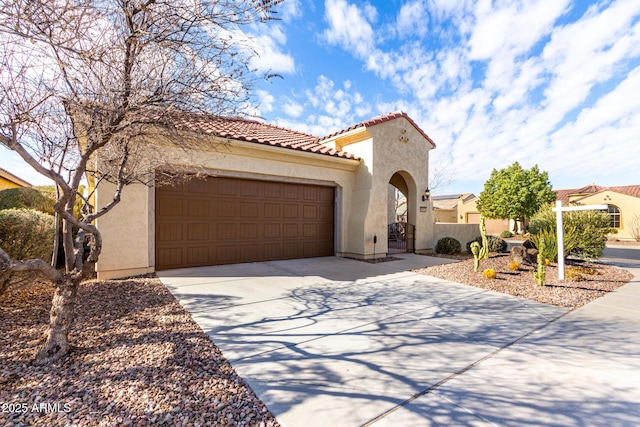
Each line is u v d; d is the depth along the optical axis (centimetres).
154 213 888
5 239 587
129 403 283
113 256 802
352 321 536
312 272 964
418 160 1469
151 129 447
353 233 1288
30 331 449
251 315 555
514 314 585
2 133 322
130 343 414
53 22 296
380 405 294
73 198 413
